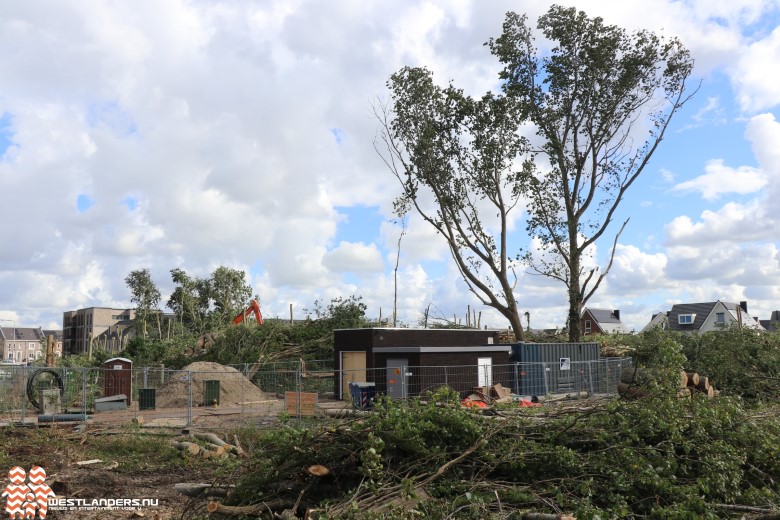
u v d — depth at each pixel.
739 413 8.94
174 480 10.30
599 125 30.95
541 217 31.16
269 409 18.75
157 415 18.61
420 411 7.94
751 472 8.10
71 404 20.34
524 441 7.78
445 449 7.66
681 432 8.14
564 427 7.97
